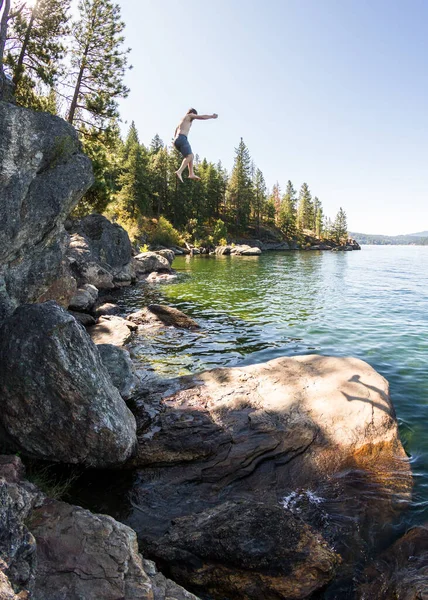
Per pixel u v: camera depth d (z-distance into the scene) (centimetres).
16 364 547
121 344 1185
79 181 952
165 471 587
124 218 6381
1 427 567
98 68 2650
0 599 211
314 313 1766
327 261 5806
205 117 934
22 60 2198
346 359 852
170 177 8012
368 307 1916
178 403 736
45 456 568
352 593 401
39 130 876
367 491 552
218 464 592
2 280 818
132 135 8919
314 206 14275
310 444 627
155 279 3009
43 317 567
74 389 547
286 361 866
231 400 730
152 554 429
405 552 441
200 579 409
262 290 2488
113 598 322
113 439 556
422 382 955
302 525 463
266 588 395
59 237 981
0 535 299
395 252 11569
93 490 546
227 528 440
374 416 668
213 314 1731
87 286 1820
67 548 364
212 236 8431
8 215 796
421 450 659
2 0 1249
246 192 9519
